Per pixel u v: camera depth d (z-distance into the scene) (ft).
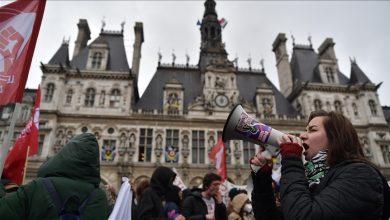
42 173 13.75
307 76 159.02
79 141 14.37
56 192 12.47
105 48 139.13
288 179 10.22
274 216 13.61
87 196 13.34
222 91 135.33
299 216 8.91
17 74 22.90
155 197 22.47
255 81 160.15
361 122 139.23
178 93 133.69
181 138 122.52
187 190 33.17
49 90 123.34
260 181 14.06
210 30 172.86
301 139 12.28
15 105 22.03
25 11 24.79
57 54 132.67
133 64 144.05
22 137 35.32
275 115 134.21
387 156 131.44
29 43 24.07
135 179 111.75
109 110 124.57
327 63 156.35
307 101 140.67
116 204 20.85
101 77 130.82
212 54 156.56
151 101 136.36
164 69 155.74
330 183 9.62
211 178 27.17
